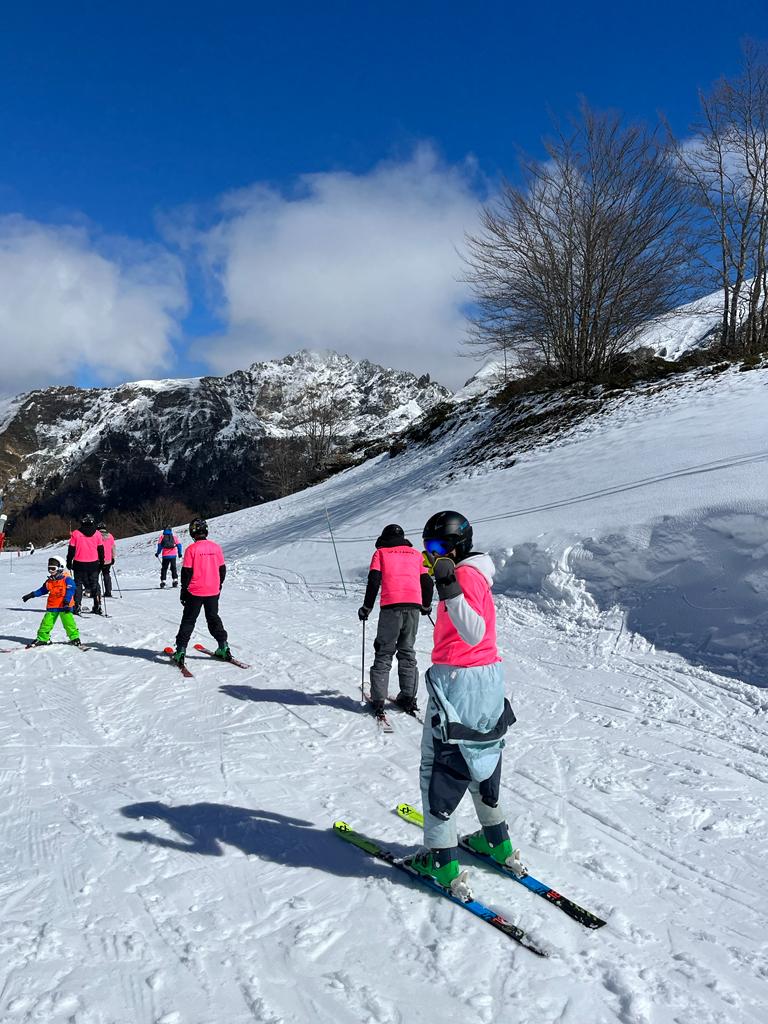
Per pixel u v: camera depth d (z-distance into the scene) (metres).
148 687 6.65
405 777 4.50
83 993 2.47
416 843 3.62
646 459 12.57
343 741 5.18
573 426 19.52
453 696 3.06
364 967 2.64
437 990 2.52
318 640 8.58
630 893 3.19
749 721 5.38
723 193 23.17
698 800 4.12
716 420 14.04
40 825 3.80
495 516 13.09
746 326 22.73
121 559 30.73
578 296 23.64
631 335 23.69
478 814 3.30
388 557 5.83
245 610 11.24
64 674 7.13
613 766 4.62
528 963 2.68
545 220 23.06
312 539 19.95
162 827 3.78
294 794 4.23
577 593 8.73
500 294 23.92
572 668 6.97
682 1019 2.39
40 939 2.77
